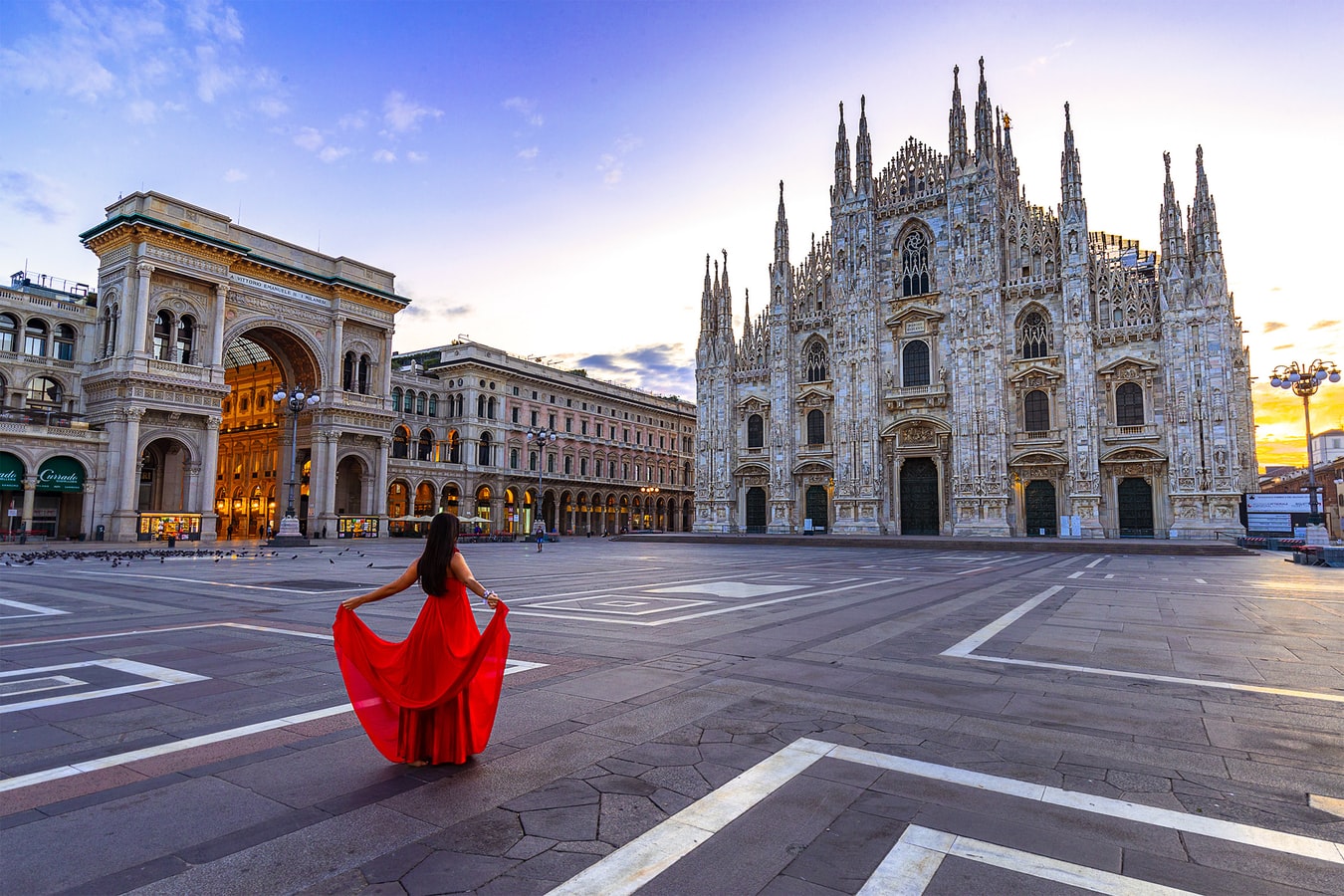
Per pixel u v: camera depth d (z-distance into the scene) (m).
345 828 4.52
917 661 9.72
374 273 70.75
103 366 54.38
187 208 56.50
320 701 7.53
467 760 5.75
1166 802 4.99
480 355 84.19
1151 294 53.78
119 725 6.65
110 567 27.34
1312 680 8.64
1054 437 55.50
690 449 121.06
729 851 4.27
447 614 5.62
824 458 66.12
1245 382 56.12
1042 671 9.11
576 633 11.91
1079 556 39.31
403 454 79.25
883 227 64.81
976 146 59.62
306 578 22.50
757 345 72.44
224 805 4.85
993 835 4.48
